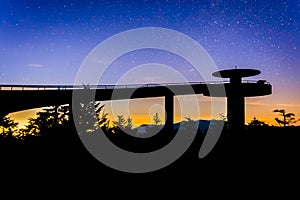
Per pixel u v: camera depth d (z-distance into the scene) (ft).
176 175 56.13
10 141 79.15
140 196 44.16
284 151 68.80
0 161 61.26
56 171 56.39
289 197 41.34
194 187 47.91
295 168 55.57
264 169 56.24
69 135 80.23
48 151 68.95
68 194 44.88
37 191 45.91
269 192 43.65
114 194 45.14
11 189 46.50
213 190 45.91
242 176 52.70
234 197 42.29
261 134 86.94
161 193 45.47
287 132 87.56
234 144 78.18
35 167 58.23
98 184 50.08
